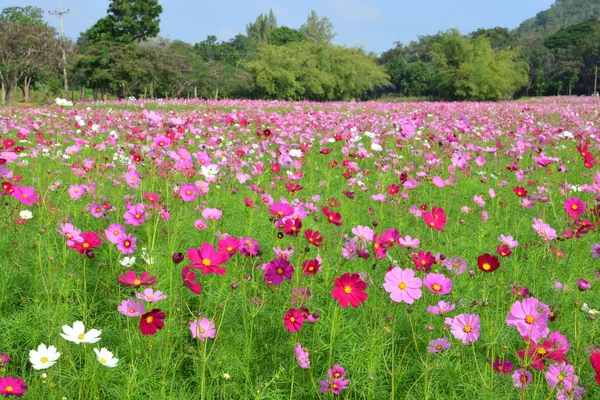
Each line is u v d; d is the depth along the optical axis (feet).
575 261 10.41
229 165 16.92
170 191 12.72
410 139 25.63
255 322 7.95
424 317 8.18
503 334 7.43
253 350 7.27
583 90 264.52
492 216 14.76
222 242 7.35
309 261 7.23
